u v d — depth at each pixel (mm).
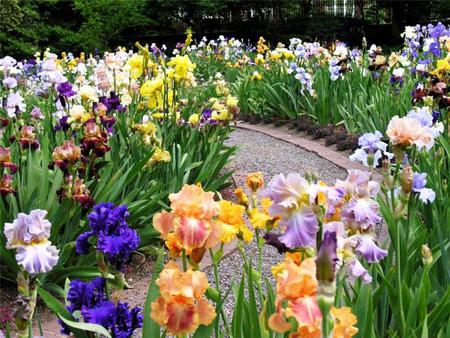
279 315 1713
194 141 6965
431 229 3980
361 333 2639
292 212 2018
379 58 9430
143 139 6047
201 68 18109
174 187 5859
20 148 5191
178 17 30000
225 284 4633
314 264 1605
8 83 6844
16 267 4469
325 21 30172
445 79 7039
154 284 2332
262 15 30703
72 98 6785
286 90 10922
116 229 2258
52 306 2367
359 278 2895
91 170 5012
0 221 4418
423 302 2875
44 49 25828
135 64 6758
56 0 25797
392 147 3072
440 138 5305
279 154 9016
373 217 2373
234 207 2316
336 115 10039
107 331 2117
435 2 28938
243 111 12422
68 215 4520
